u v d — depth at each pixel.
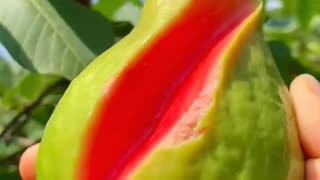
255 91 0.13
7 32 0.19
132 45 0.13
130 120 0.13
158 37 0.13
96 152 0.13
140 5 0.26
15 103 0.27
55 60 0.19
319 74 0.23
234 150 0.12
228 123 0.12
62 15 0.20
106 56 0.13
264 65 0.13
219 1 0.13
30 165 0.17
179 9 0.13
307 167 0.14
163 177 0.12
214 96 0.13
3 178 0.24
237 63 0.13
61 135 0.13
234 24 0.13
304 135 0.14
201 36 0.13
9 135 0.24
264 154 0.13
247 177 0.12
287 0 0.27
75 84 0.13
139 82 0.13
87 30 0.20
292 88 0.14
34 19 0.20
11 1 0.20
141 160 0.13
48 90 0.23
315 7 0.26
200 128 0.12
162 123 0.13
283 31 0.27
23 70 0.27
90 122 0.13
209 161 0.12
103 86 0.13
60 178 0.13
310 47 0.28
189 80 0.13
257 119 0.13
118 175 0.13
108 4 0.26
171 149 0.12
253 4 0.13
